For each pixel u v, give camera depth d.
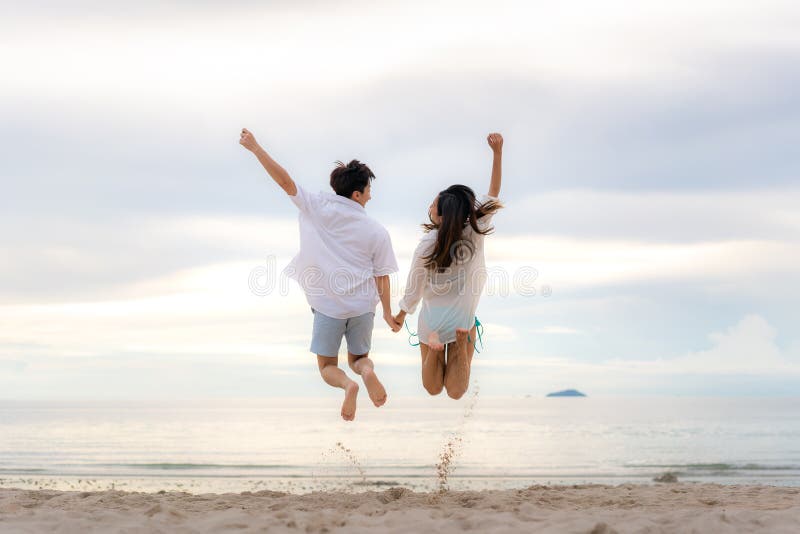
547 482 16.88
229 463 21.09
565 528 3.61
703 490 6.25
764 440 32.81
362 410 87.56
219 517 3.97
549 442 32.72
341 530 3.65
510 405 143.25
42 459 21.92
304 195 4.72
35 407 117.88
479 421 58.06
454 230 4.70
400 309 5.01
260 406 129.50
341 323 4.74
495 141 5.11
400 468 20.06
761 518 3.73
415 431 41.66
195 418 60.97
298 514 4.12
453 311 4.90
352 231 4.71
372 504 4.93
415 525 3.74
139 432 38.22
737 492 6.05
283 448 27.33
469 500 5.18
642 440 33.12
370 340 4.89
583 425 50.84
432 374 4.94
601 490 6.31
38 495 5.52
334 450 26.61
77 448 26.55
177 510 4.33
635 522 3.73
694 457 24.25
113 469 19.11
